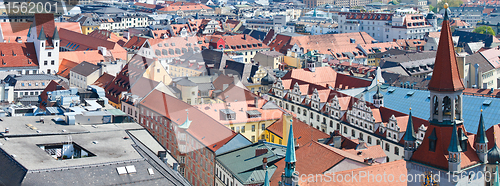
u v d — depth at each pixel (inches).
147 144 3575.3
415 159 3240.7
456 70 3085.6
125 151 2984.7
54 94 5546.3
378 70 6638.8
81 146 3029.0
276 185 3718.0
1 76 7519.7
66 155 3078.2
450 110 3110.2
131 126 3774.6
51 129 3336.6
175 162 3644.2
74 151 3085.6
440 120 3129.9
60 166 2664.9
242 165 4104.3
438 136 3132.4
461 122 3157.0
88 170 2701.8
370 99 6240.2
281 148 4399.6
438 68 3100.4
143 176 2765.7
